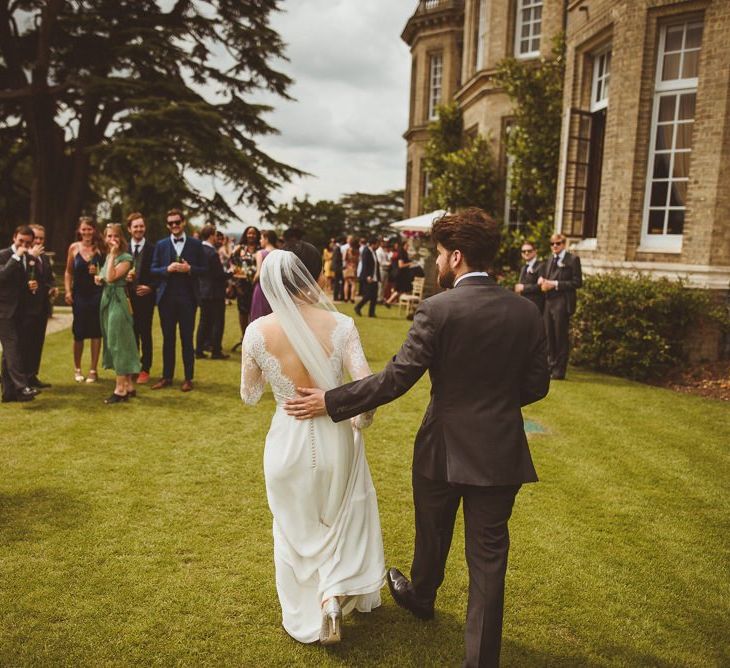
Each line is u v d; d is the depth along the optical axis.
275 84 23.47
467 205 15.82
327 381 2.60
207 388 7.26
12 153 27.27
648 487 4.55
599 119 10.69
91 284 7.23
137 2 22.39
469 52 17.64
